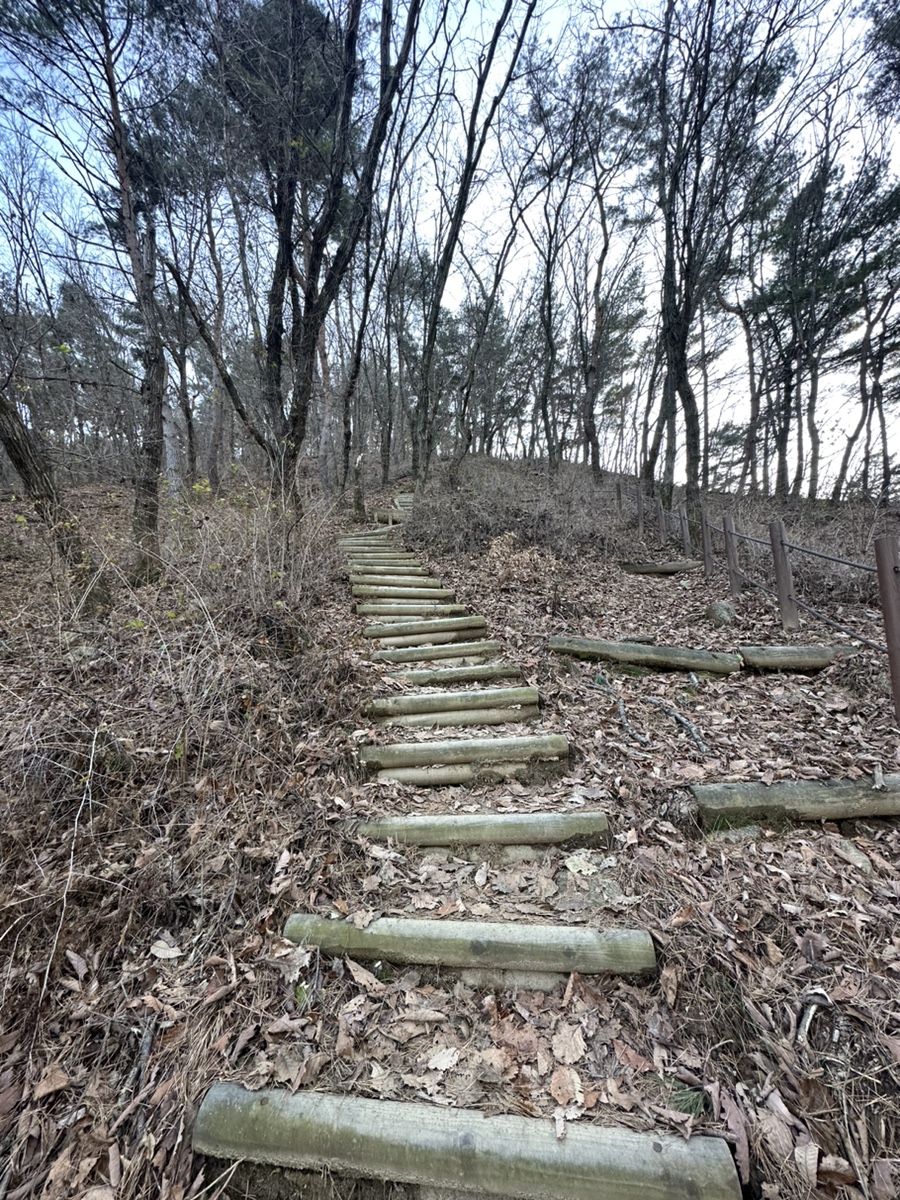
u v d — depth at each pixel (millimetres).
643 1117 1300
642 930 1726
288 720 2846
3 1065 1532
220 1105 1365
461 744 2715
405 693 3301
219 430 11141
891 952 1596
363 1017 1578
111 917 1854
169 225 6793
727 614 4727
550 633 4367
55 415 6586
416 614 4930
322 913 1880
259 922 1858
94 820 2119
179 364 8516
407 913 1880
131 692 2648
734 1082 1367
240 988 1657
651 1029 1495
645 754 2680
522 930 1748
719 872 1954
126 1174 1306
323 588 4949
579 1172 1191
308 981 1673
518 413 18672
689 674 3598
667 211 8742
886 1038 1395
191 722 2482
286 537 4188
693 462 9016
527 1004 1591
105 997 1668
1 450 9359
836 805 2148
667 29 8195
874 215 10070
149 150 6109
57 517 4012
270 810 2301
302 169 4520
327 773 2580
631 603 5637
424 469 9617
